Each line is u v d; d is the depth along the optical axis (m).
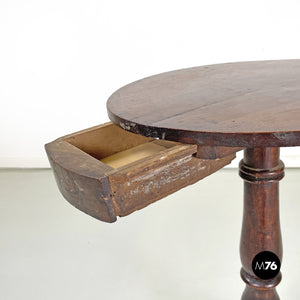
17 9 2.77
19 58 2.86
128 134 1.52
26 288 1.92
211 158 1.19
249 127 1.05
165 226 2.33
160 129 1.10
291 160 2.89
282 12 2.65
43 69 2.88
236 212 2.42
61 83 2.91
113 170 1.10
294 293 1.81
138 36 2.79
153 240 2.21
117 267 2.03
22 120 3.00
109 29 2.79
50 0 2.75
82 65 2.87
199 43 2.77
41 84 2.91
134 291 1.87
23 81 2.91
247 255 1.50
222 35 2.74
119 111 1.25
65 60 2.86
